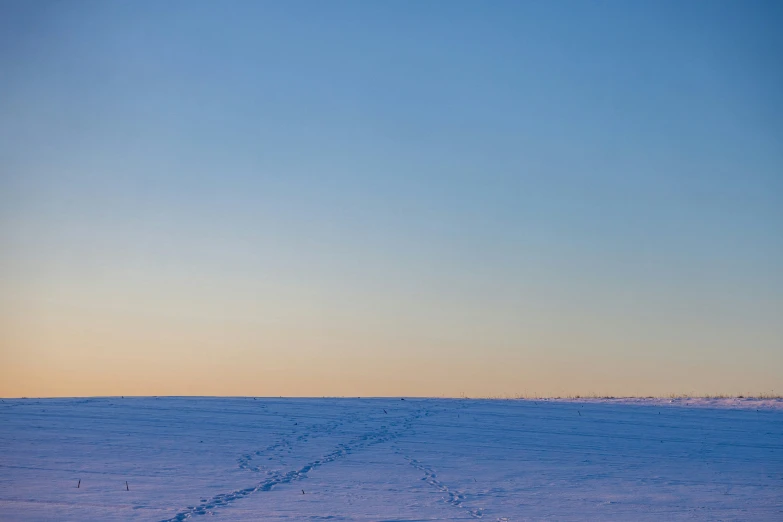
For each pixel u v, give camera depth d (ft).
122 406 108.88
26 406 106.52
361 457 75.31
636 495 57.82
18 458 68.80
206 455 74.08
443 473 66.95
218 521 45.70
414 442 85.87
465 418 106.11
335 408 114.52
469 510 50.80
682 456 79.10
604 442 87.51
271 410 110.42
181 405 112.27
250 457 73.82
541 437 90.53
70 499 52.08
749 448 84.84
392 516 48.11
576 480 64.54
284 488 58.44
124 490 55.83
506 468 70.28
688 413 112.16
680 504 54.24
